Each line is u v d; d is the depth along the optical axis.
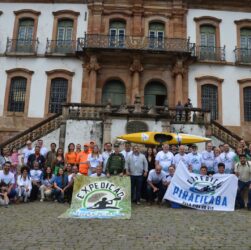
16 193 11.12
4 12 25.28
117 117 17.91
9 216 8.82
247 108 24.12
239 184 10.82
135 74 23.52
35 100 23.77
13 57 24.34
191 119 19.42
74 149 14.53
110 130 17.77
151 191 11.16
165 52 23.00
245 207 10.75
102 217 8.76
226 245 6.42
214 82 24.09
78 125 18.39
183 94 23.75
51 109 23.81
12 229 7.45
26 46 24.56
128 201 9.71
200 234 7.15
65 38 24.97
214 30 25.34
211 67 24.39
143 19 25.19
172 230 7.46
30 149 13.71
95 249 6.11
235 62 24.47
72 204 9.63
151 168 12.27
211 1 25.55
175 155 11.94
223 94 24.03
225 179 10.54
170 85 23.88
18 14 25.22
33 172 11.83
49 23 25.06
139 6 25.11
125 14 25.12
